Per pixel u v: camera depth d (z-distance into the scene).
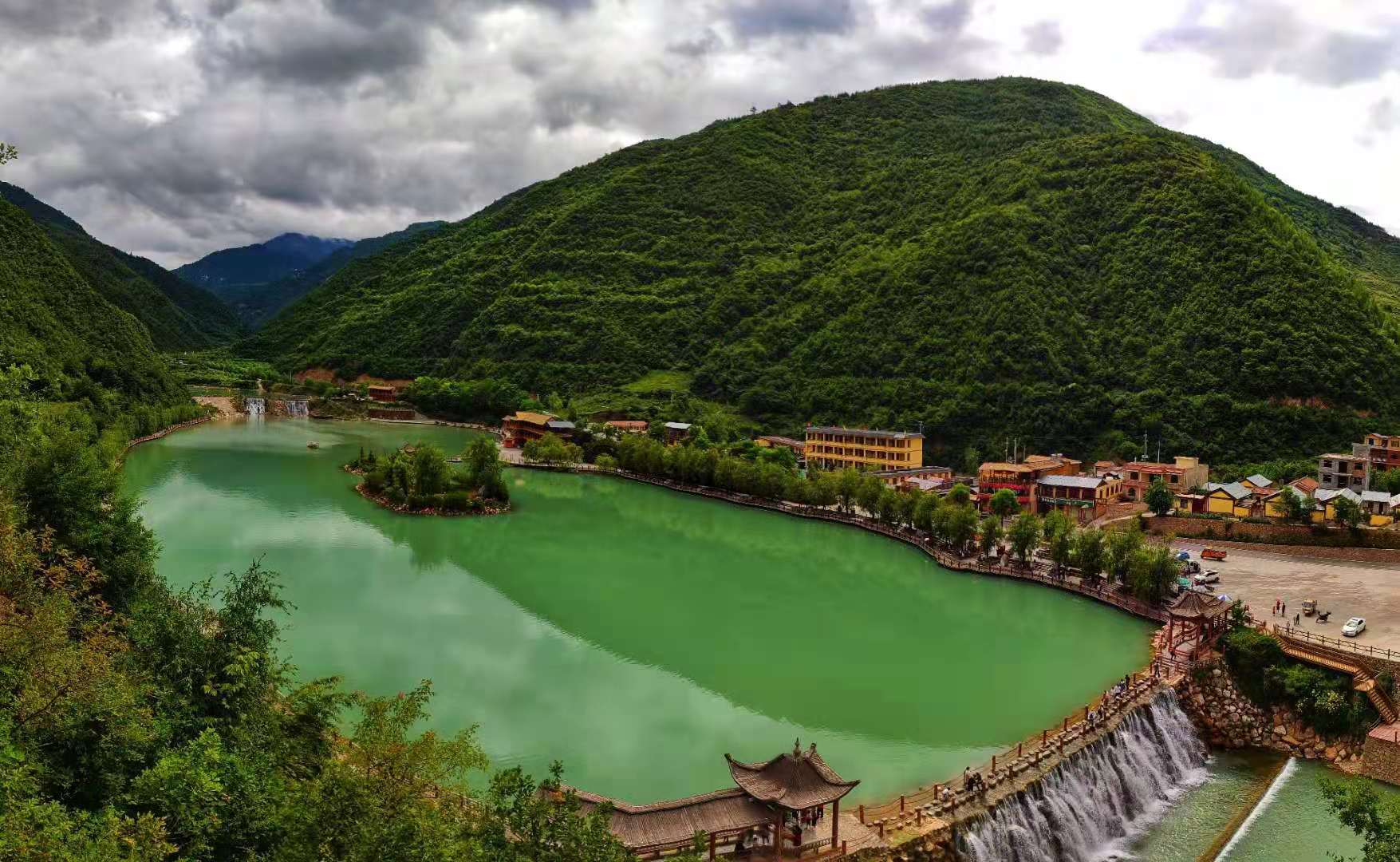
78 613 54.28
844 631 100.38
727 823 51.56
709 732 74.38
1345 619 95.06
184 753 41.75
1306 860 63.44
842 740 74.19
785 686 84.44
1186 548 130.62
